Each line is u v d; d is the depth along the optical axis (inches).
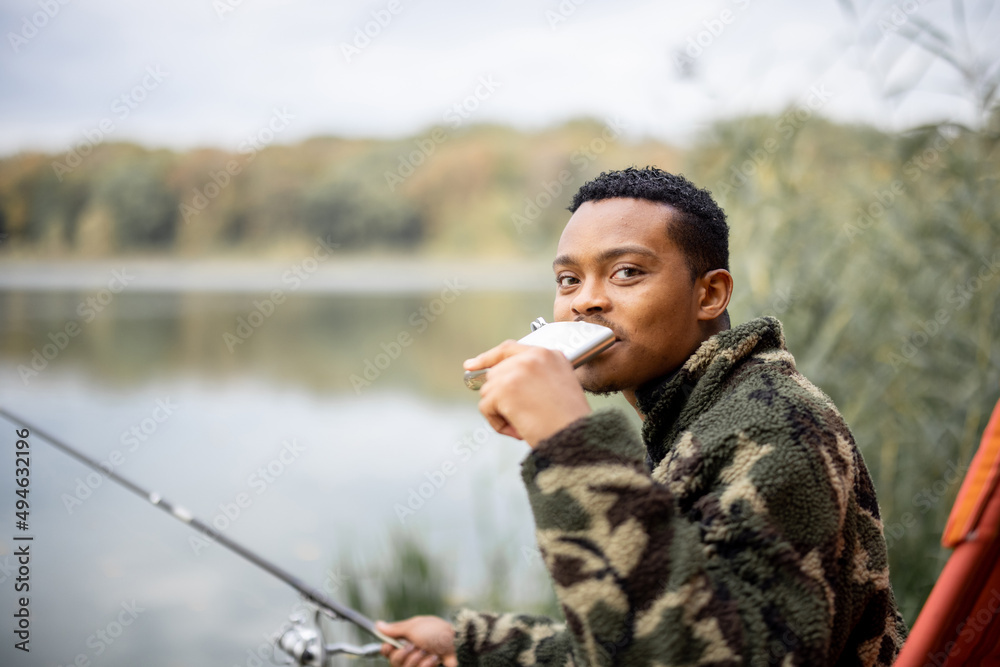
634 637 27.6
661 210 37.9
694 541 29.0
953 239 97.4
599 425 30.0
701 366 37.2
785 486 30.4
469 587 119.6
